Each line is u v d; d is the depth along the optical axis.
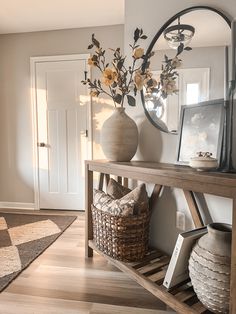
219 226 1.30
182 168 1.44
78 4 2.76
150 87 1.84
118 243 1.69
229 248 1.13
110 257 1.77
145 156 1.99
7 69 3.63
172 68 1.76
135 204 1.70
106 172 1.84
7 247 2.29
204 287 1.16
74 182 3.60
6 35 3.59
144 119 1.98
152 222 1.96
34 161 3.66
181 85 1.71
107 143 1.89
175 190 1.76
